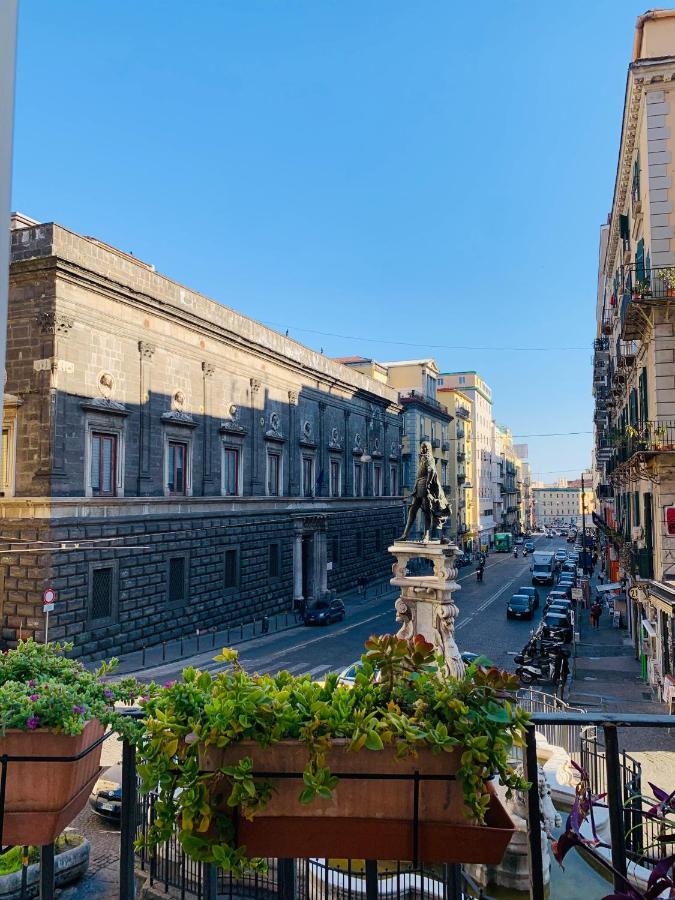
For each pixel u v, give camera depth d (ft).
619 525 126.93
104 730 12.26
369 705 10.68
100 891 29.37
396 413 219.61
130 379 98.58
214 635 114.21
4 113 8.53
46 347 85.05
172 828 10.24
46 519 82.43
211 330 116.57
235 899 27.68
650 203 77.00
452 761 10.22
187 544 109.50
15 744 10.69
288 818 10.07
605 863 11.00
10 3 8.74
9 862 26.14
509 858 29.86
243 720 9.68
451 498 285.43
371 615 141.69
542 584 198.18
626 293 85.40
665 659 75.77
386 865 29.50
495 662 100.01
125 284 95.04
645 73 76.95
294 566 145.48
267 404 137.80
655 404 75.87
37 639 81.35
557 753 43.68
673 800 12.73
